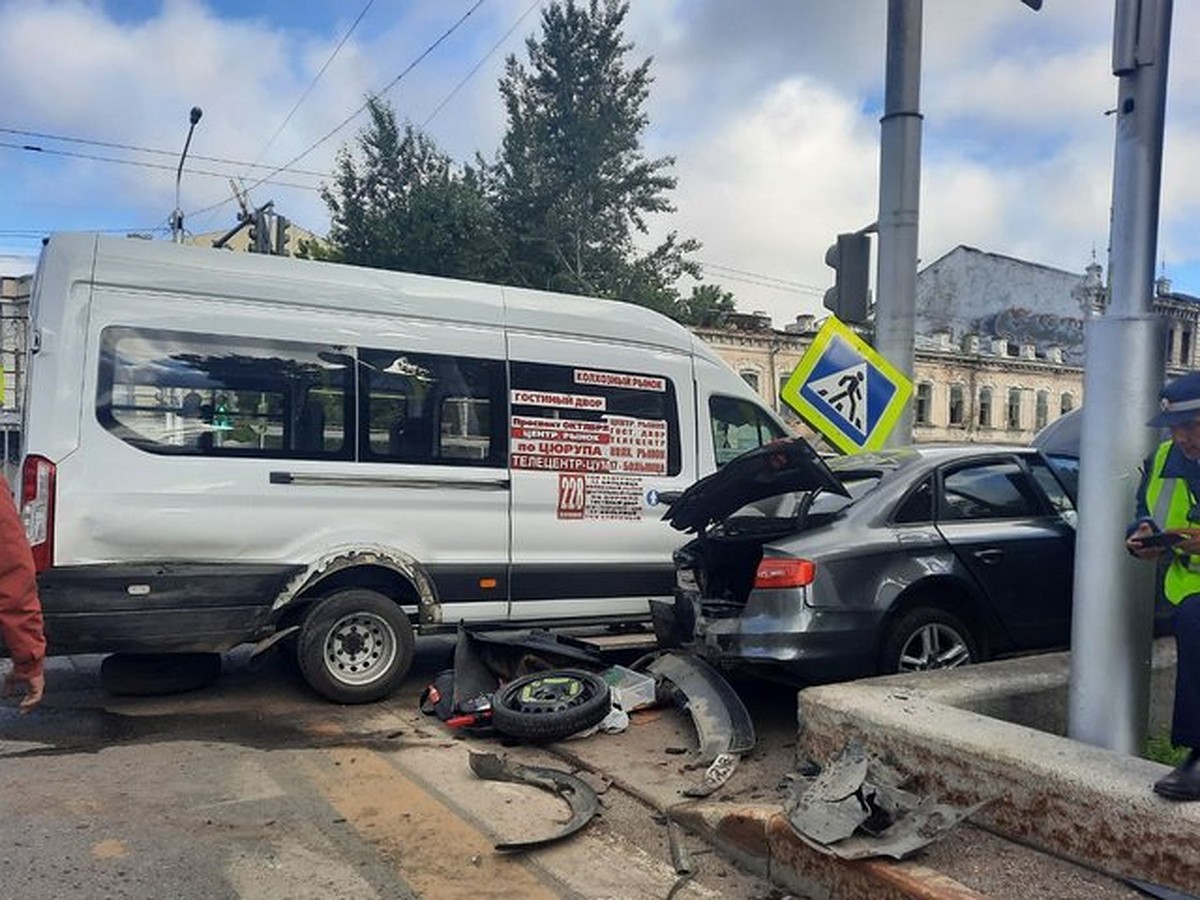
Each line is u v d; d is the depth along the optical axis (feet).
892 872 11.14
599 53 124.47
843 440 25.25
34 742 18.90
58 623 19.47
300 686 23.86
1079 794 11.22
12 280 110.01
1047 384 164.04
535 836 14.70
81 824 14.69
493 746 19.33
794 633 17.84
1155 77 13.19
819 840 11.96
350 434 22.44
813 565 18.06
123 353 20.39
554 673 20.75
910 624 18.90
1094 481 13.30
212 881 12.89
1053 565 20.66
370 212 115.14
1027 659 17.21
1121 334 13.17
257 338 21.67
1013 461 21.85
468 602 23.70
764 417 28.94
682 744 19.02
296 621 22.22
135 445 20.33
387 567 22.58
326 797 16.16
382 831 14.78
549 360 25.05
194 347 21.04
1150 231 13.25
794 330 146.10
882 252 27.22
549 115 124.88
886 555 18.79
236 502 21.08
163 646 20.38
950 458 20.98
